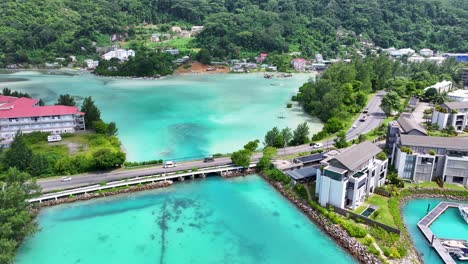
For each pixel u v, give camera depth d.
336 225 67.75
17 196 61.72
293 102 180.38
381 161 80.50
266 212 75.44
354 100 158.38
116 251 61.69
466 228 69.88
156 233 67.19
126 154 104.19
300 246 64.12
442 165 84.75
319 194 75.62
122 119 143.75
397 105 148.62
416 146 84.88
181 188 85.44
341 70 187.00
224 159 99.56
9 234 57.12
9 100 128.75
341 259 60.59
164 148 110.12
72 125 117.06
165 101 179.62
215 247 63.47
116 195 80.88
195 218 72.62
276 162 95.62
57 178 85.19
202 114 153.50
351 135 120.38
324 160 76.00
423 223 69.94
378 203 74.94
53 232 66.69
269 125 137.25
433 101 166.50
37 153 90.88
